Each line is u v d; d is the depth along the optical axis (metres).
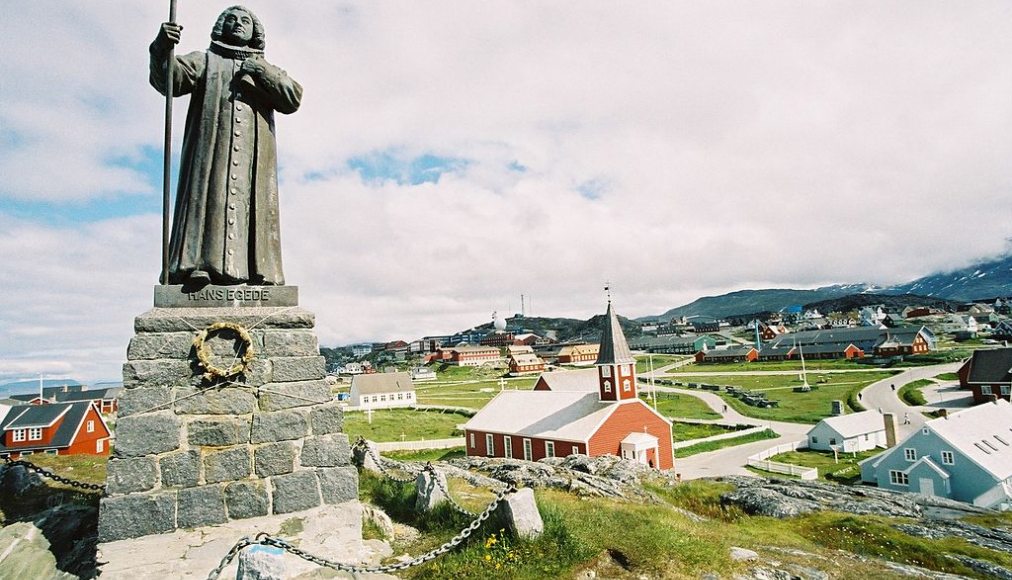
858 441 61.19
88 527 10.88
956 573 15.00
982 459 41.09
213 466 9.47
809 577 11.22
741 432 69.94
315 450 10.17
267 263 11.08
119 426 9.11
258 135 11.18
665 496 22.45
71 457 19.30
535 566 9.56
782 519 19.72
